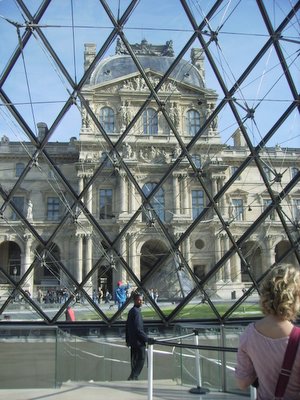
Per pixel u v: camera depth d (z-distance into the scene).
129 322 12.98
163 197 60.88
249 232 20.30
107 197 61.59
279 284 3.89
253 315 23.28
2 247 65.62
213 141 56.66
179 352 12.16
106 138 20.20
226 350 8.11
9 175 65.12
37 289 52.62
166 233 20.58
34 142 19.56
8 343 11.86
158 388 11.40
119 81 61.12
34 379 11.66
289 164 56.19
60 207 65.00
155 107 60.91
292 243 20.36
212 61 19.89
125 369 14.63
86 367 13.95
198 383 10.98
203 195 62.34
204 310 26.59
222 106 20.12
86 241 55.31
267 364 3.77
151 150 60.62
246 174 66.00
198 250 55.38
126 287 30.86
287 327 3.83
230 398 10.16
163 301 29.70
